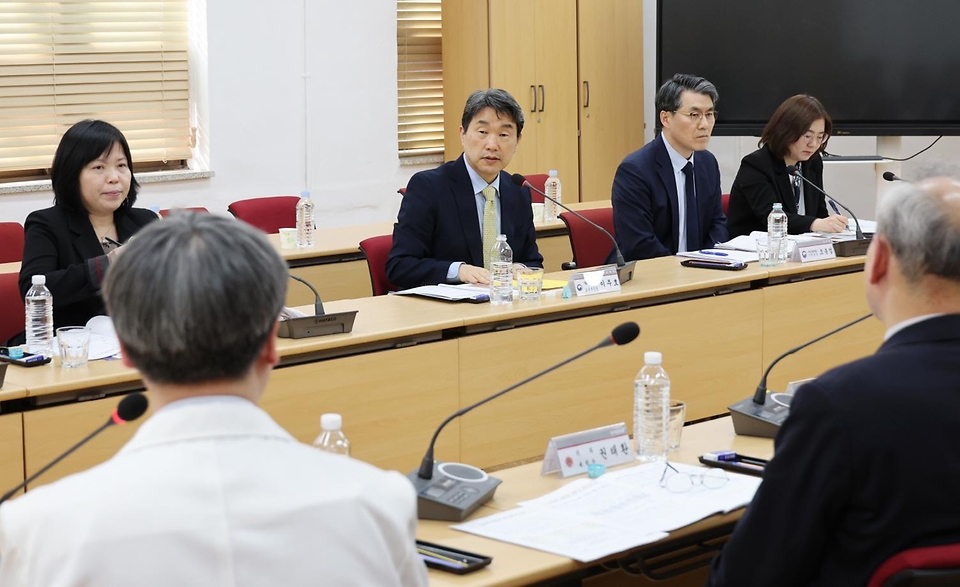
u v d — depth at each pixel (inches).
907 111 238.1
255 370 40.7
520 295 127.3
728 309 136.3
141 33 230.7
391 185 259.9
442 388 113.4
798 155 176.6
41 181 222.5
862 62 239.3
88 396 94.2
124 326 38.5
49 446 91.1
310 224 181.5
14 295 125.2
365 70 251.8
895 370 53.9
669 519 67.8
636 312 128.0
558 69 261.4
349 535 37.8
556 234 205.8
